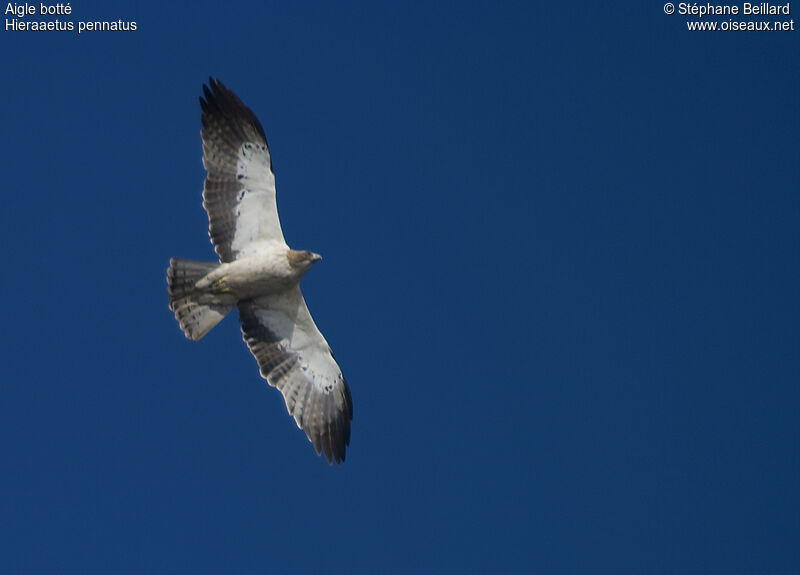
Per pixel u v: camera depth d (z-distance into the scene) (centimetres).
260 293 2366
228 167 2348
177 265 2341
